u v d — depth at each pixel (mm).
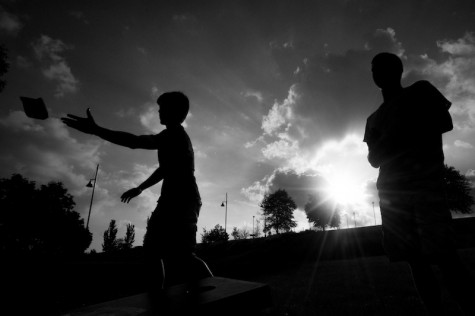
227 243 21047
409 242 1909
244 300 1283
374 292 4621
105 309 1238
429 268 1869
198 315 1141
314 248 17172
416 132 1921
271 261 15805
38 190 42000
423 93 1940
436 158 1841
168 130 2275
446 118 1854
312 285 6305
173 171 2141
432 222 1714
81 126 1780
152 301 1316
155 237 1985
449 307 3045
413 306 3369
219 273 14297
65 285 8453
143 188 2240
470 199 36906
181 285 1662
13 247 36906
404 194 1913
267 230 59969
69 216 42406
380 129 2209
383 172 2123
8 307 5895
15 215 38688
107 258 17266
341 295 4641
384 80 2223
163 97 2354
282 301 4672
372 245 16734
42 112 1547
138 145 1984
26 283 8008
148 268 1935
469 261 7121
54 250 39406
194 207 2119
